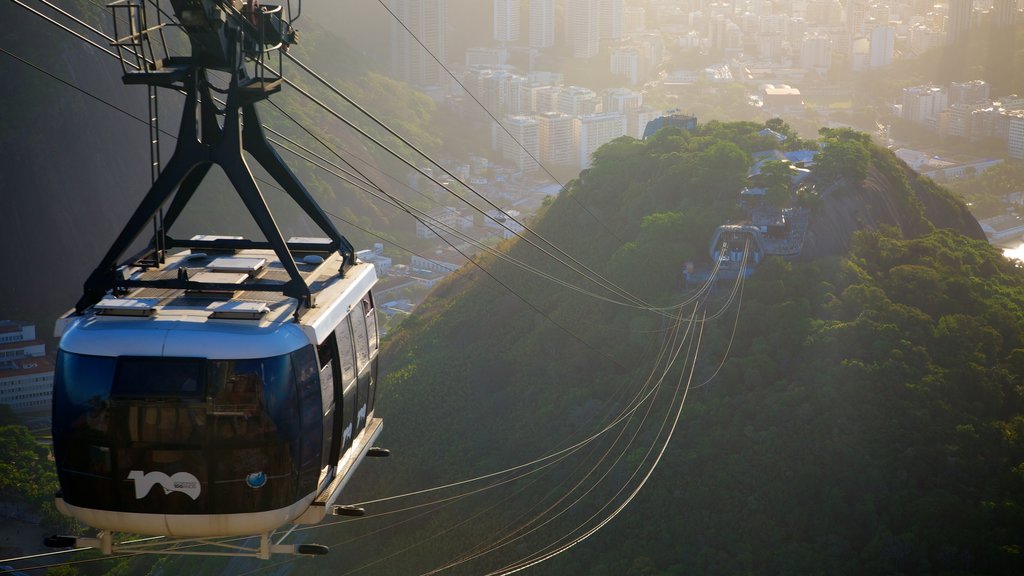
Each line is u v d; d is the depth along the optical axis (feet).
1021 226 638.12
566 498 238.07
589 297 308.60
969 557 190.90
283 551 45.96
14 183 606.55
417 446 286.66
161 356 42.75
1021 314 276.82
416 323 362.74
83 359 42.93
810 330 258.37
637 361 276.62
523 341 310.45
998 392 239.50
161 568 278.87
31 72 631.15
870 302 266.36
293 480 44.47
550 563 219.82
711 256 294.87
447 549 244.22
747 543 207.82
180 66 48.37
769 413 235.20
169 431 42.65
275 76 53.06
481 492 257.96
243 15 51.19
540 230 366.02
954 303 277.44
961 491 210.38
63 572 286.46
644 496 224.94
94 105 647.97
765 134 379.55
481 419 288.71
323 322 46.32
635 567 204.85
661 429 242.58
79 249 620.49
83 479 43.27
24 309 587.68
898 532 203.51
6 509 324.19
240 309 44.32
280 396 43.39
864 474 214.69
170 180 47.19
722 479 222.28
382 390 317.83
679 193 331.57
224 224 623.36
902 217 343.26
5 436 352.08
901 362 241.35
